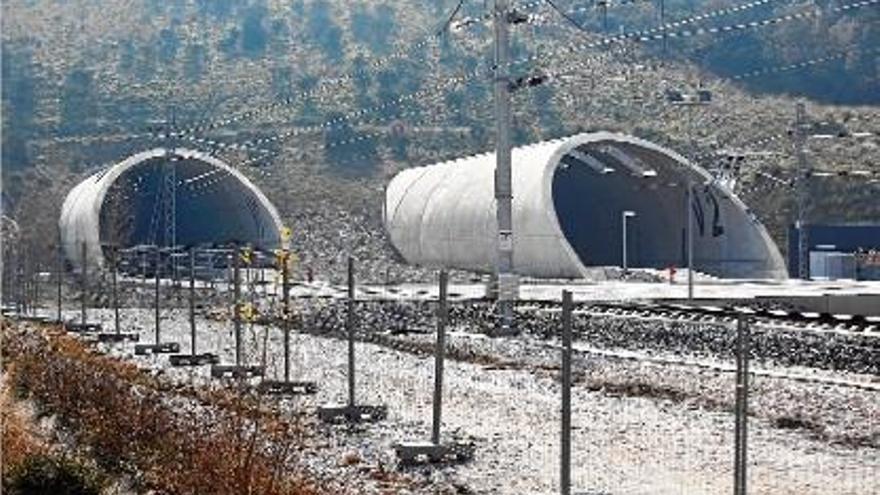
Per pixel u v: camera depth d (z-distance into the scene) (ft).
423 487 76.18
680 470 79.25
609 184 424.46
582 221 448.24
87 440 93.97
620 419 99.96
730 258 378.73
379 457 86.28
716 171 412.98
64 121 609.83
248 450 75.46
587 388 118.21
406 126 640.17
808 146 574.56
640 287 278.87
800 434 91.35
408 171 468.75
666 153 367.04
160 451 84.53
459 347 159.33
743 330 65.67
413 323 197.98
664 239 409.08
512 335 174.60
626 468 80.38
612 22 653.30
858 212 524.52
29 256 304.30
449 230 375.86
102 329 214.69
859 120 622.95
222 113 640.58
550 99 644.69
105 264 339.77
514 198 335.47
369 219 500.33
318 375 136.05
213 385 125.90
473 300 209.36
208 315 237.25
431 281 332.80
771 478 76.43
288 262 126.93
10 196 502.79
